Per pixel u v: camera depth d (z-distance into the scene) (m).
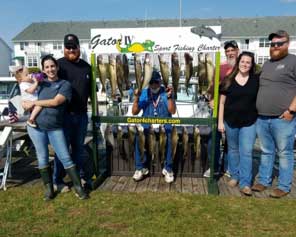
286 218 3.43
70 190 4.24
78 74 4.02
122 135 4.73
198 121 4.30
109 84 4.45
